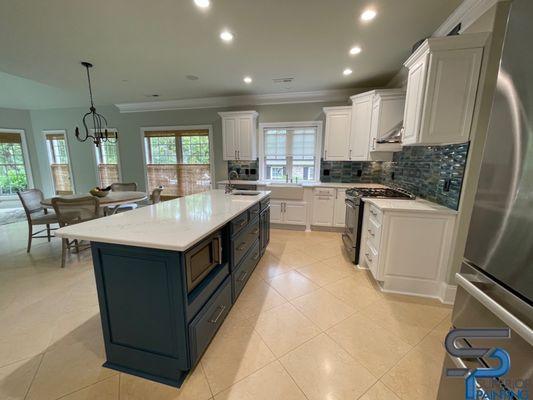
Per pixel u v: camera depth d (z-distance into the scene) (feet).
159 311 4.25
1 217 16.70
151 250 4.05
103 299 4.48
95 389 4.30
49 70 10.55
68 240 10.16
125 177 18.44
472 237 3.24
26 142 19.21
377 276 7.66
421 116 6.57
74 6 6.17
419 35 7.64
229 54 9.00
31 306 6.73
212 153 16.53
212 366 4.80
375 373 4.68
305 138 14.89
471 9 6.11
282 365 4.84
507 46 2.73
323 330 5.87
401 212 7.16
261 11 6.43
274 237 12.87
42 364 4.82
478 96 6.06
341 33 7.54
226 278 6.03
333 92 13.73
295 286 7.91
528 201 2.42
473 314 3.13
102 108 17.72
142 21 6.88
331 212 13.44
